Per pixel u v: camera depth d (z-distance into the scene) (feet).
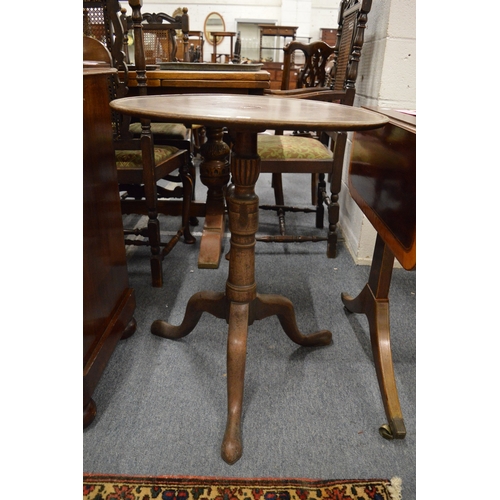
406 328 4.53
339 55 7.02
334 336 4.37
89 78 3.10
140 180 4.94
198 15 23.54
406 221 2.67
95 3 4.45
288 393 3.56
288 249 6.51
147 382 3.65
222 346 4.17
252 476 2.81
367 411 3.40
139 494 2.67
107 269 3.59
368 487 2.75
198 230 7.18
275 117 2.37
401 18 5.01
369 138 3.64
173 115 2.29
